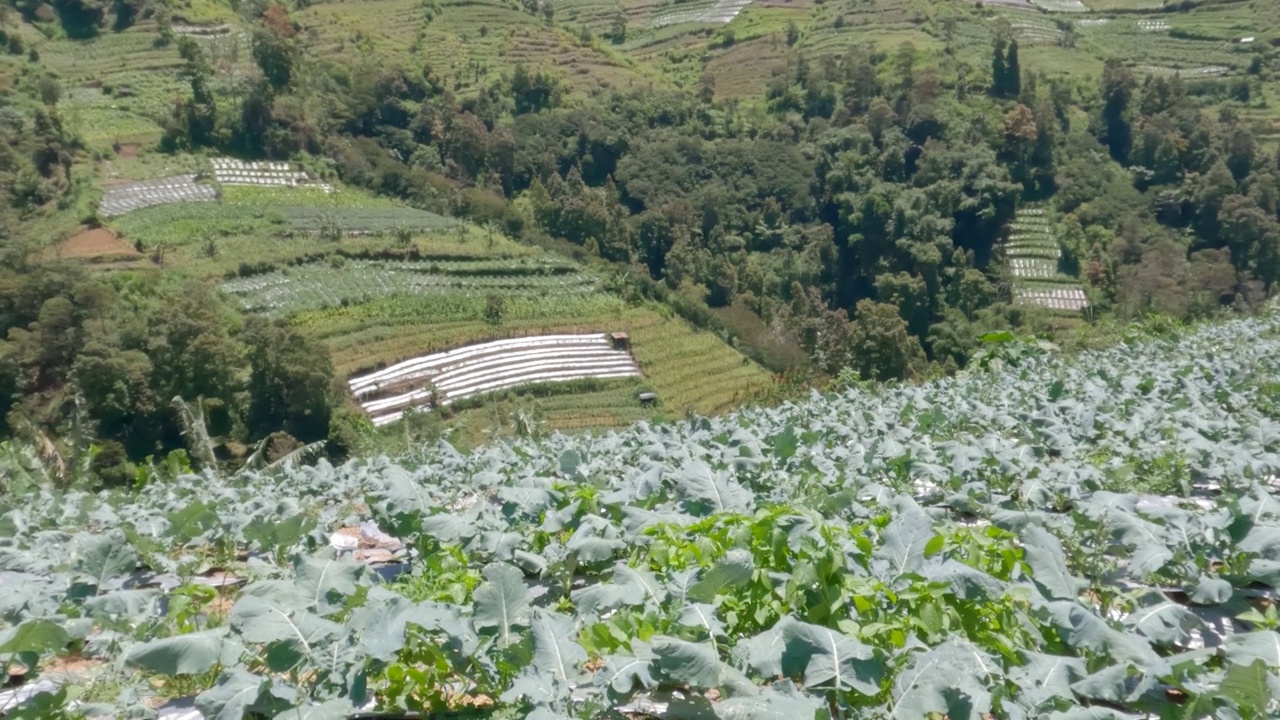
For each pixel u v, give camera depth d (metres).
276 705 3.46
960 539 4.48
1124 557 5.16
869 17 101.75
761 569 4.04
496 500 7.13
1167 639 3.92
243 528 5.45
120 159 59.62
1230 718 3.22
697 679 3.25
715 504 5.21
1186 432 6.94
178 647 3.61
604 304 50.88
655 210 63.25
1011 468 6.25
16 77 66.25
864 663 3.33
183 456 11.07
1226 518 4.84
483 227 60.09
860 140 65.69
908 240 54.53
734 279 56.69
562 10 125.69
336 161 65.88
